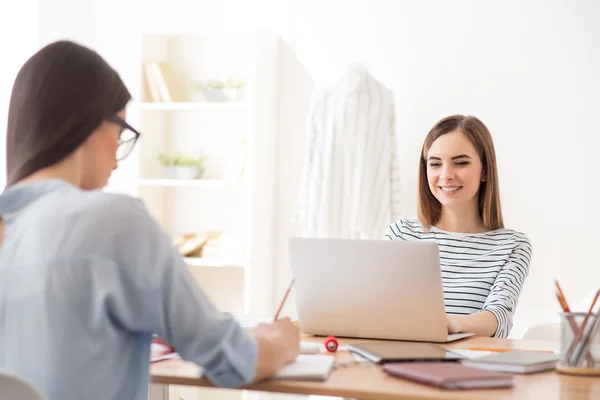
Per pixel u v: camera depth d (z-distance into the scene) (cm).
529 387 128
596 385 130
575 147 342
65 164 119
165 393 179
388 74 366
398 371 134
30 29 372
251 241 360
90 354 108
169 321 115
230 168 374
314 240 185
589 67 340
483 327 209
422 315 178
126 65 405
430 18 360
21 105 119
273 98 379
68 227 109
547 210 345
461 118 256
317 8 377
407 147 362
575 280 341
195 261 368
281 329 139
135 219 112
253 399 346
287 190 380
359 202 337
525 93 348
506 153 350
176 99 385
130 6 405
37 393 90
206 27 395
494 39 351
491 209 253
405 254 177
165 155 386
